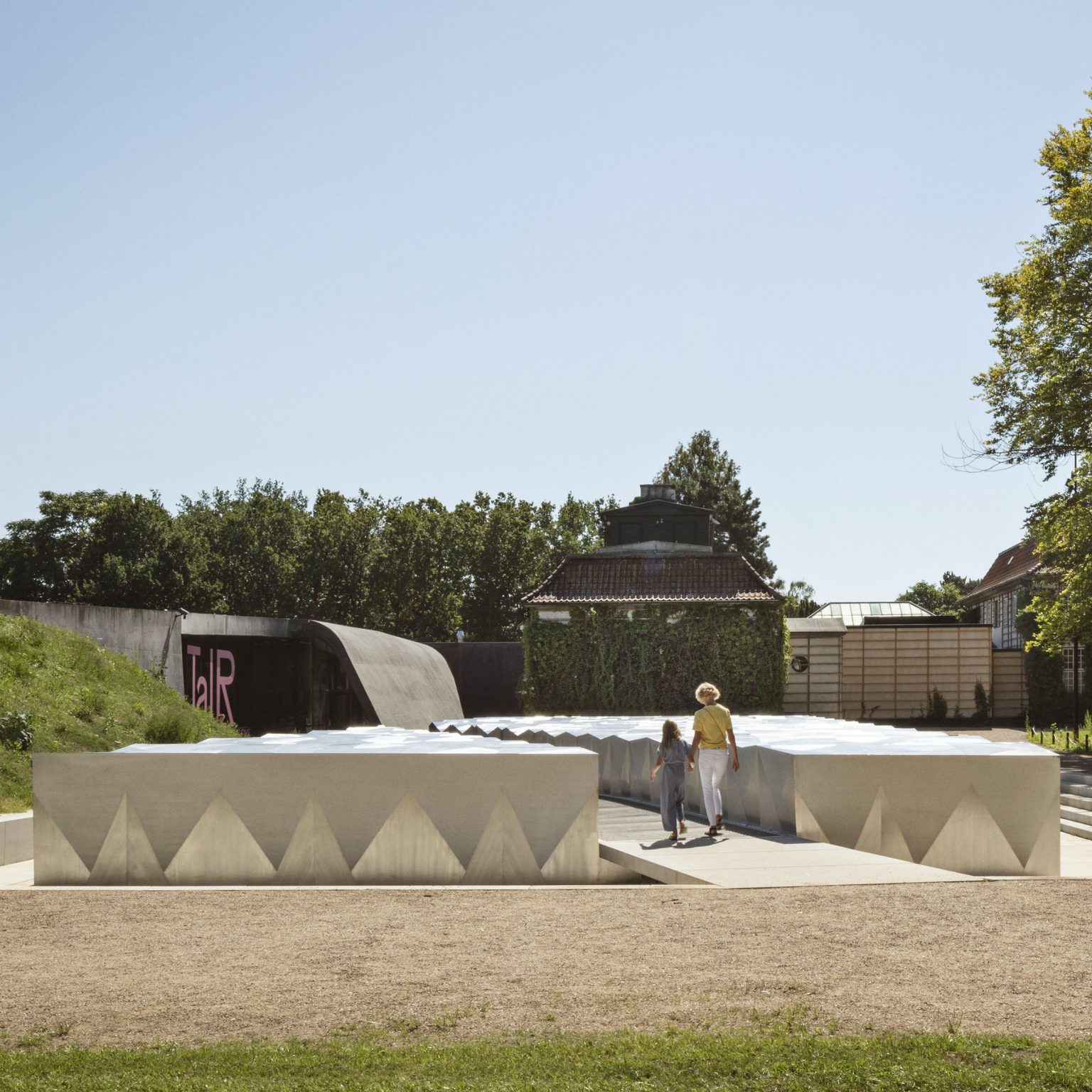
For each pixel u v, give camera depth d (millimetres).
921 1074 4680
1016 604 43281
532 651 35812
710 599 35062
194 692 32125
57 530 67375
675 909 8445
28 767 16797
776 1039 5188
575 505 90562
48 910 9016
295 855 12086
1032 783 12461
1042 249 27703
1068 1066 4723
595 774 12180
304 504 92938
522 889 9883
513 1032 5422
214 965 6914
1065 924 7738
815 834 12367
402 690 36125
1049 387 27031
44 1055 5090
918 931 7520
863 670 41469
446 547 78938
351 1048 5148
